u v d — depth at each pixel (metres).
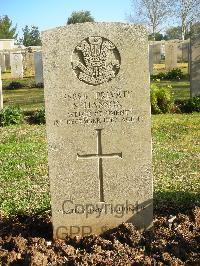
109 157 2.08
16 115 5.50
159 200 2.53
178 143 4.05
